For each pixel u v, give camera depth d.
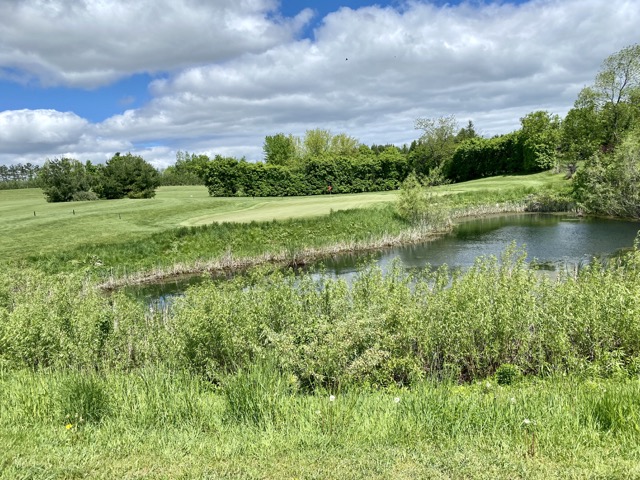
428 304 9.18
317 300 10.12
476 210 39.81
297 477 4.18
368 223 30.14
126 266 21.77
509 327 8.50
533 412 5.15
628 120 46.88
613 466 4.05
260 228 27.77
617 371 7.30
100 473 4.34
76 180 56.97
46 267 20.33
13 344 9.05
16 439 5.14
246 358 8.31
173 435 5.31
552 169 59.12
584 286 9.15
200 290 10.91
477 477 4.00
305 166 59.59
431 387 6.25
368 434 5.07
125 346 9.88
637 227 28.19
